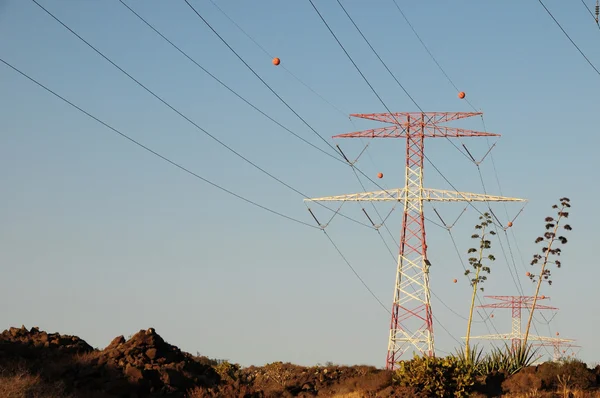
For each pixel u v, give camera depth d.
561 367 59.31
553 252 66.19
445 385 56.31
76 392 44.69
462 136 85.69
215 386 52.19
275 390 58.81
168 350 54.94
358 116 84.12
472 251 66.06
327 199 87.00
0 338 52.47
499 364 62.81
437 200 84.00
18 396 41.84
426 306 80.12
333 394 58.25
